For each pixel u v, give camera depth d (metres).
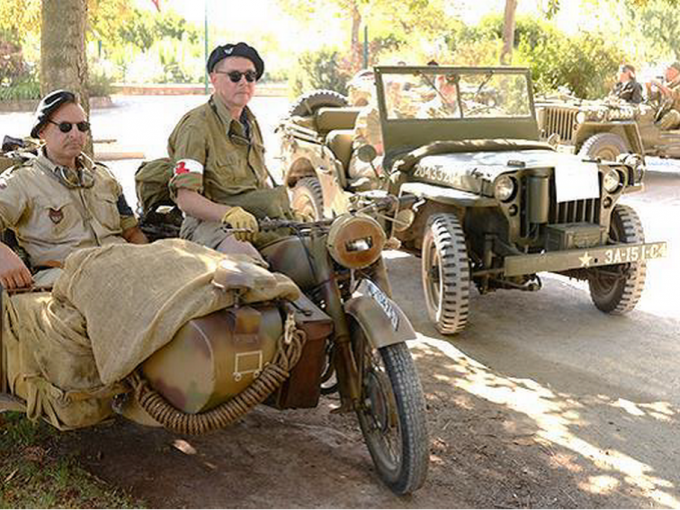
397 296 6.83
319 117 8.33
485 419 4.50
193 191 3.97
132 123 18.30
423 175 6.42
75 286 3.34
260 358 3.15
